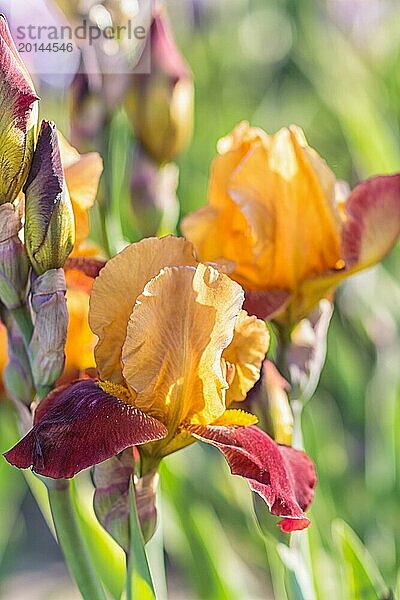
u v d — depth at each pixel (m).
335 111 1.62
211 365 0.79
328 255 0.89
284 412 0.85
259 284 0.89
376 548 1.21
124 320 0.79
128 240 1.11
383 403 1.35
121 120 1.12
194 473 1.32
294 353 0.90
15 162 0.79
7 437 1.13
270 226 0.88
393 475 1.24
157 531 0.93
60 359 0.81
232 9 2.23
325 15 1.89
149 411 0.79
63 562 1.95
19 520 1.78
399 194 0.88
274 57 2.19
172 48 1.00
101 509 0.81
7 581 1.79
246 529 1.39
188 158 1.64
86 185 0.86
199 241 0.89
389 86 1.68
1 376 0.98
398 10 1.83
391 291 1.45
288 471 0.79
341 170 1.95
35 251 0.80
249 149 0.89
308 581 0.87
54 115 1.58
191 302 0.78
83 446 0.76
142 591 0.81
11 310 0.81
